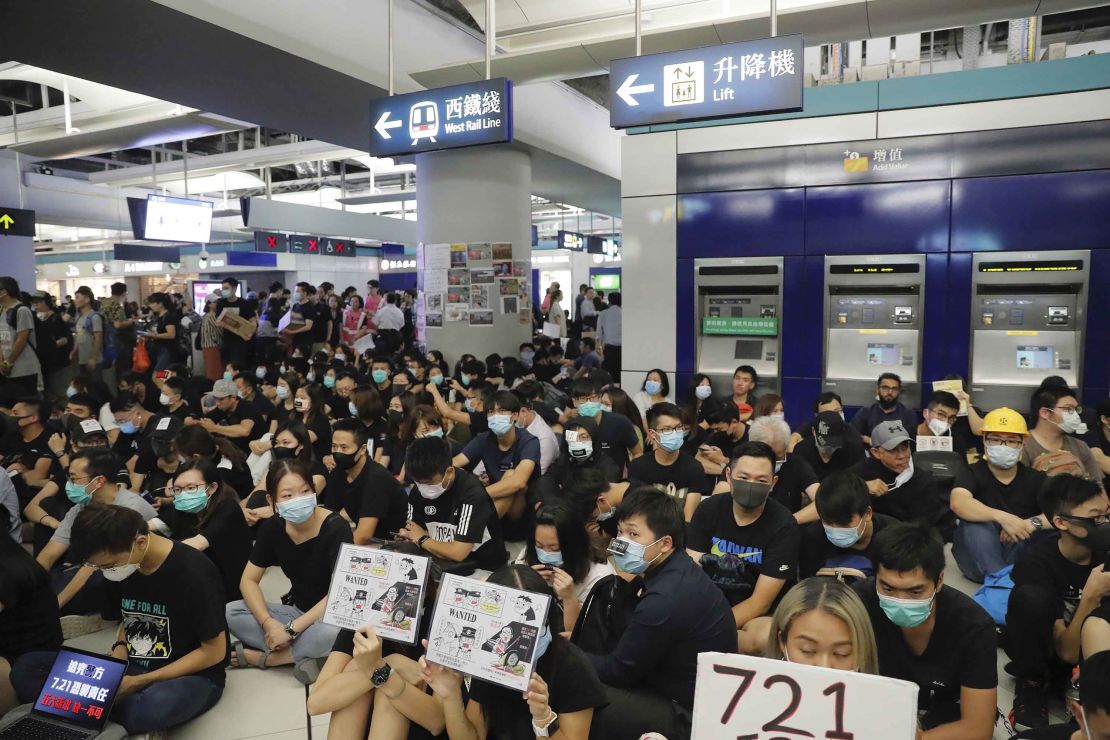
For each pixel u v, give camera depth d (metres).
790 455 4.16
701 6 5.64
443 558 3.79
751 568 3.08
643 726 2.28
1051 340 6.05
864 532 3.05
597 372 5.50
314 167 18.00
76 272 30.00
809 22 5.43
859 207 6.43
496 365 8.18
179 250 24.50
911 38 7.75
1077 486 2.77
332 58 6.39
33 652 2.96
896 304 6.50
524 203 9.43
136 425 5.96
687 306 7.08
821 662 1.75
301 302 10.56
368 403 5.50
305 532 3.32
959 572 4.36
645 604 2.35
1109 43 9.49
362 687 2.29
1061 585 2.87
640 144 7.08
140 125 8.85
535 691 1.84
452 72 6.49
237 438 6.34
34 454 5.20
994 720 2.16
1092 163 5.76
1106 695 1.42
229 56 6.02
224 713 3.11
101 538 2.62
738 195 6.81
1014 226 6.00
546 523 2.87
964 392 5.27
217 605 2.93
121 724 2.74
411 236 18.50
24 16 5.16
